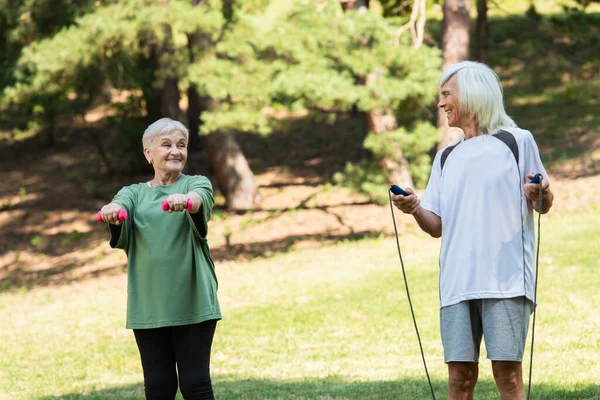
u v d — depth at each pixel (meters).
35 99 23.03
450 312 3.99
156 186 4.35
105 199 23.77
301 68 15.15
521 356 3.93
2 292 17.69
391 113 15.66
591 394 5.84
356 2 17.94
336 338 9.85
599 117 23.33
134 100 23.70
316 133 26.20
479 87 4.02
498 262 3.91
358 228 18.56
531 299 3.98
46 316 13.48
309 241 18.00
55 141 28.39
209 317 4.20
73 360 9.96
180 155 4.34
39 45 16.94
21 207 23.69
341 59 15.22
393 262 14.47
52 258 20.23
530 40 29.22
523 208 3.96
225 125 15.66
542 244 13.85
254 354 9.38
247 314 11.68
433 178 4.19
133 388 7.90
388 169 15.85
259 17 17.72
